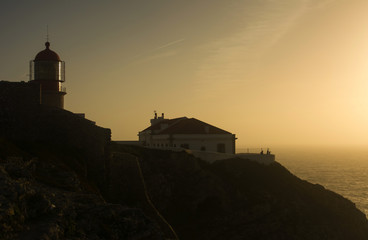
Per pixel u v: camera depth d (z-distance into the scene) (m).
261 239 51.81
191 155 59.00
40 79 54.84
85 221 19.94
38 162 30.48
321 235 55.41
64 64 57.34
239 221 52.94
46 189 24.20
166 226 36.00
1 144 30.00
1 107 35.66
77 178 30.58
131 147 60.56
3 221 15.88
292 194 61.19
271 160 70.00
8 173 23.69
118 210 22.25
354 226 61.34
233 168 62.44
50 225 17.22
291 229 54.22
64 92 56.59
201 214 52.91
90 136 38.84
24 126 36.50
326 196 65.06
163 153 58.72
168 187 53.56
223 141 75.62
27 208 17.92
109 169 38.81
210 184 55.69
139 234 21.33
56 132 37.91
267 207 55.44
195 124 78.19
